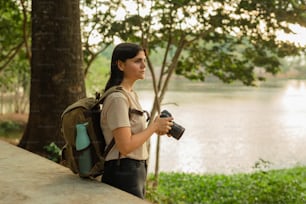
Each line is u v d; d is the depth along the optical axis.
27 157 4.37
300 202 9.02
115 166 3.06
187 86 54.66
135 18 8.34
